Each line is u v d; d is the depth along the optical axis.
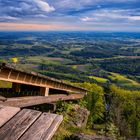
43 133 2.10
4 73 9.55
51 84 14.20
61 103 15.01
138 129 47.66
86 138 9.33
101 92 48.53
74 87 18.72
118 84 166.38
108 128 15.02
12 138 1.99
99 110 40.91
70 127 12.35
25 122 2.29
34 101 11.54
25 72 10.62
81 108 16.45
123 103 53.44
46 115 2.51
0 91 12.22
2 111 2.54
